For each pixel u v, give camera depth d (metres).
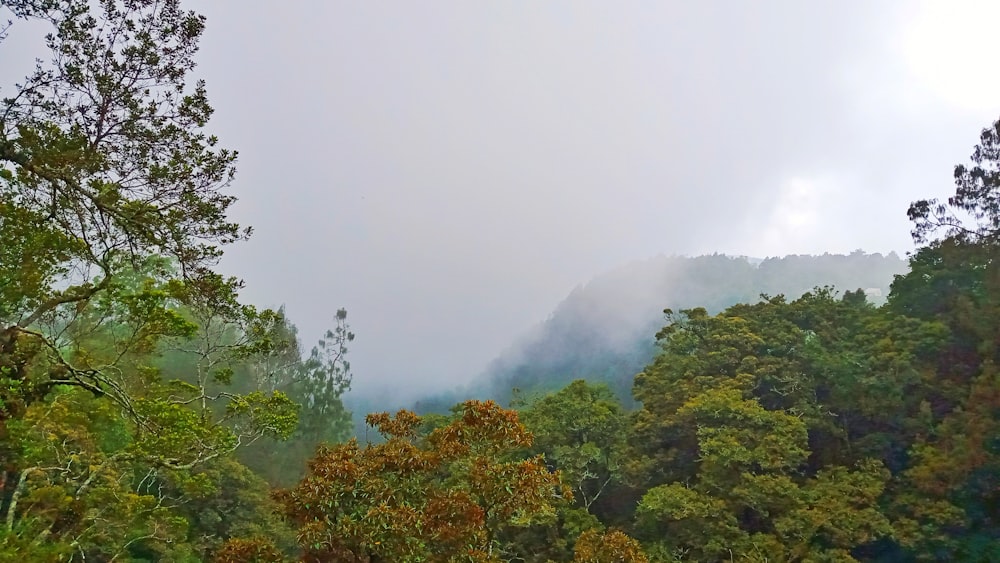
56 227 10.95
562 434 32.88
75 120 9.69
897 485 26.22
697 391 33.28
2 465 15.90
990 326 26.83
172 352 34.38
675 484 27.73
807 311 37.44
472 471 11.97
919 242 35.03
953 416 26.22
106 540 19.94
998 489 22.64
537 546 29.20
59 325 15.35
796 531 24.56
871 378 29.69
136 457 15.38
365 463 11.91
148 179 10.16
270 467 40.91
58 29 9.18
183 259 11.21
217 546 28.59
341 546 10.92
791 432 28.66
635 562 13.46
